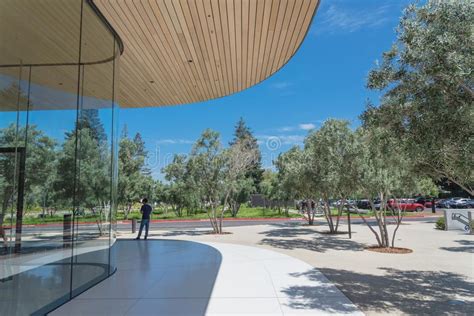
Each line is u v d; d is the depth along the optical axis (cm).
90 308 505
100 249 677
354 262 902
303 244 1276
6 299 479
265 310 492
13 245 512
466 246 1205
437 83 426
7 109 511
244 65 915
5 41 498
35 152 546
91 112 646
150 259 902
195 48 808
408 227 1950
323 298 551
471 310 509
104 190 705
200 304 518
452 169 481
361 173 1096
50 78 564
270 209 4112
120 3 622
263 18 666
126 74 979
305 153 1462
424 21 436
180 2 612
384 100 514
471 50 391
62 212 575
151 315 472
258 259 898
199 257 930
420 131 441
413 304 538
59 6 536
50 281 530
